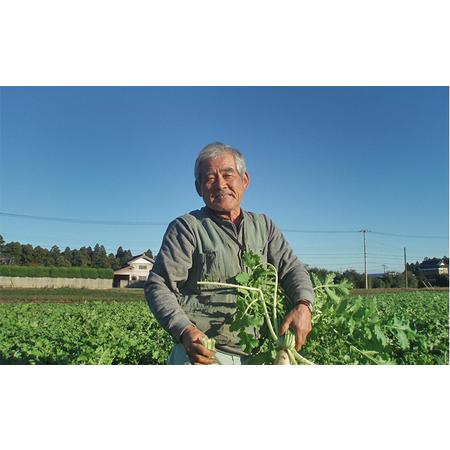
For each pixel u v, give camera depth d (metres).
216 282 2.86
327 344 3.25
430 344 6.09
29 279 63.97
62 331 9.96
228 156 2.92
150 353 7.42
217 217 2.93
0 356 7.66
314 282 3.38
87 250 85.50
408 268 65.56
